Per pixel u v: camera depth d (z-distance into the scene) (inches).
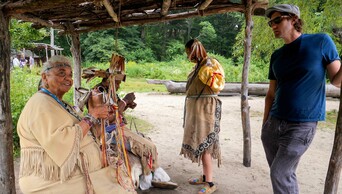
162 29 1476.4
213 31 1470.2
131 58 1246.9
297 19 95.3
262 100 466.3
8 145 101.3
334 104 425.4
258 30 407.2
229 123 297.9
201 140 132.1
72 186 86.7
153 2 157.3
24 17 166.4
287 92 97.0
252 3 165.2
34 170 85.0
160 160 182.7
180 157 189.2
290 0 365.4
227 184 148.3
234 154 197.2
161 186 137.9
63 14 173.5
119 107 112.1
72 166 83.4
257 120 315.9
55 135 81.8
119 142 102.7
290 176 97.6
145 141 129.1
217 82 127.8
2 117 99.7
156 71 853.2
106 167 94.0
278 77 100.7
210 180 137.7
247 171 166.6
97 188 90.5
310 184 150.6
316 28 352.2
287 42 98.7
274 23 96.8
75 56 237.6
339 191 141.2
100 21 203.3
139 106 388.5
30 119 83.7
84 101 98.7
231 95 509.7
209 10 169.0
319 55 92.3
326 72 95.5
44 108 84.3
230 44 1525.6
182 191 138.2
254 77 704.4
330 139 240.4
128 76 867.4
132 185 99.5
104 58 1173.1
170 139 233.8
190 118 134.4
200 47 133.1
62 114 86.8
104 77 103.3
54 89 91.2
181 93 531.5
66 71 91.3
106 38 1246.9
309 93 94.1
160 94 524.7
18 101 211.0
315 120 95.0
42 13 169.6
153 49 1433.3
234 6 166.9
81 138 86.1
